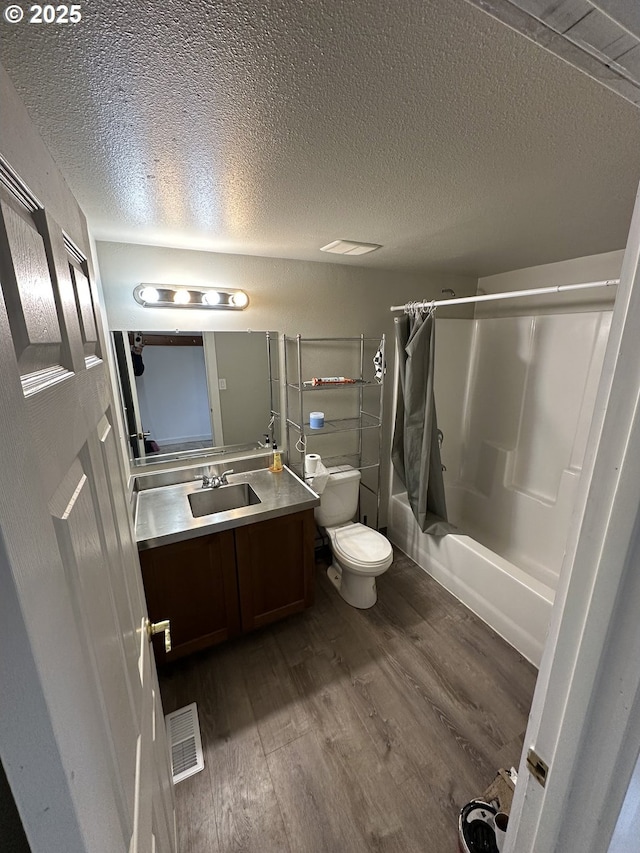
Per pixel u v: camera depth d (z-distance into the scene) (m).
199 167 0.97
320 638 1.91
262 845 1.13
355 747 1.39
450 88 0.68
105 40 0.54
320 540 2.64
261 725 1.47
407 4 0.51
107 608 0.54
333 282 2.26
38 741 0.30
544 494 2.40
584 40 0.40
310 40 0.56
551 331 2.31
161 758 0.95
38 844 0.32
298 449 2.33
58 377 0.42
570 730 0.49
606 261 2.05
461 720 1.49
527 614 1.76
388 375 2.62
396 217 1.39
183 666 1.75
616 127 0.81
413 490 2.35
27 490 0.29
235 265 1.96
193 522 1.62
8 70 0.59
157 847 0.70
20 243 0.34
